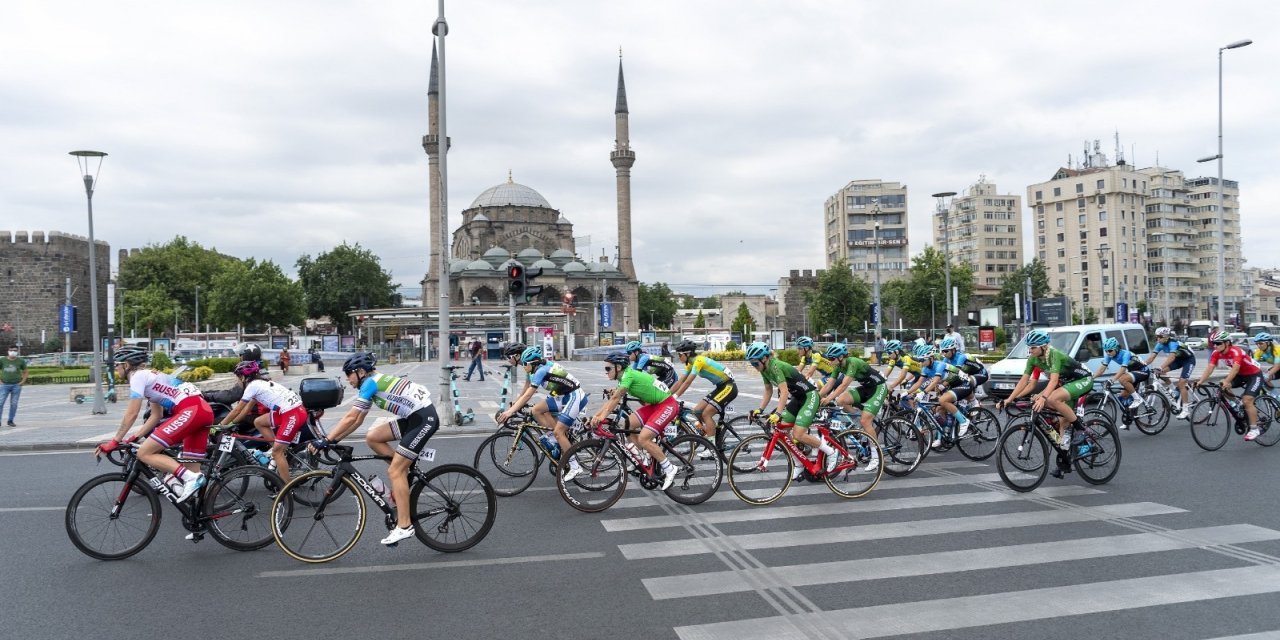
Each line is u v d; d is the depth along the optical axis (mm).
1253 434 11891
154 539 7559
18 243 67375
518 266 18062
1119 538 7000
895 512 8203
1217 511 7977
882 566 6277
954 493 9148
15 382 17625
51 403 25359
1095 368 16656
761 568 6281
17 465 12289
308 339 60031
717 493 9359
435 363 58000
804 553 6703
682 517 8156
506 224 101125
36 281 67688
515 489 9562
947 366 11602
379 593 5809
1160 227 103188
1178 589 5629
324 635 4973
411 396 6773
